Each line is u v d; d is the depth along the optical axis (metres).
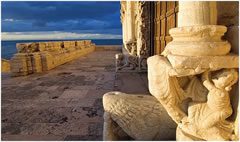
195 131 2.08
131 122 2.42
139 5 7.25
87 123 3.28
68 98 4.66
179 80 2.13
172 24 4.68
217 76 1.94
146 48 7.34
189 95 2.11
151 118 2.41
